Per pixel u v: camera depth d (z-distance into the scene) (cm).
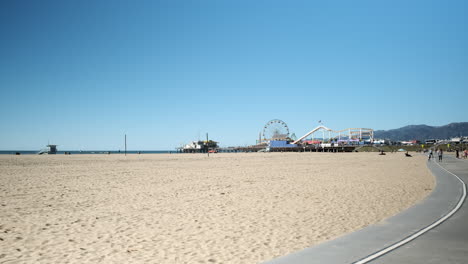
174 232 899
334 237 814
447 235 734
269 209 1228
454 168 3288
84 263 657
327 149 18188
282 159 6544
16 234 895
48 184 2106
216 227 951
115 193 1694
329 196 1538
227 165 4353
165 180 2359
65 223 1023
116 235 875
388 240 700
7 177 2586
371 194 1584
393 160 5644
